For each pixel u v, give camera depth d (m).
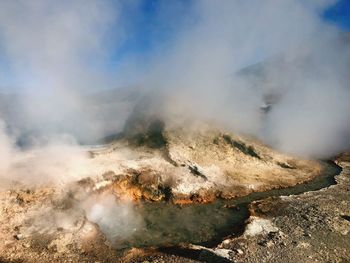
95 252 22.09
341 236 23.64
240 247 22.55
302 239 23.31
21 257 21.17
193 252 22.08
